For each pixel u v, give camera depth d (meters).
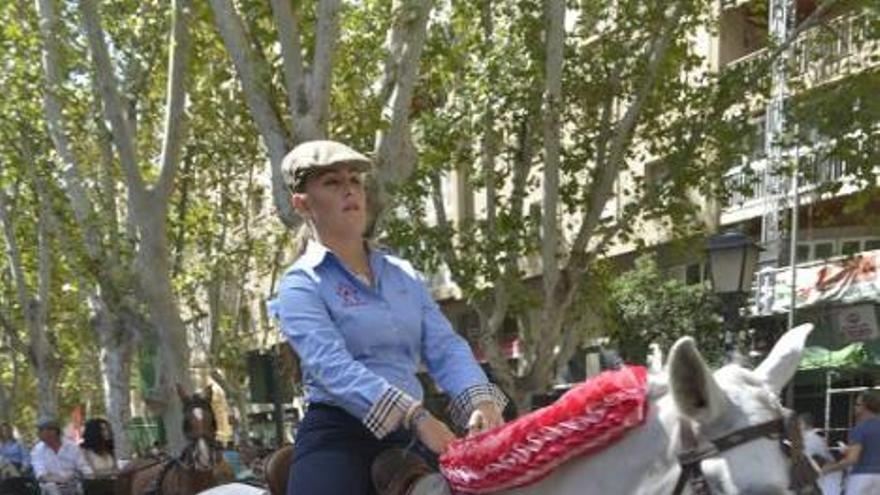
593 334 20.09
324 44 10.40
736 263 11.13
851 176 17.00
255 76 10.80
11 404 34.00
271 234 25.58
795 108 16.30
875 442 10.29
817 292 19.62
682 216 17.17
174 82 12.90
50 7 17.02
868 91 15.69
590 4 17.25
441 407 3.85
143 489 12.02
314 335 3.38
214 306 26.12
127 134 13.40
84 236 18.50
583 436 3.10
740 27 23.16
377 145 11.21
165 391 17.39
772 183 20.61
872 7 15.61
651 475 2.96
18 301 28.66
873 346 18.47
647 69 16.20
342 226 3.53
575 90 16.75
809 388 20.14
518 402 16.06
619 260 24.14
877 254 18.80
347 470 3.52
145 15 18.27
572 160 16.72
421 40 11.04
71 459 14.87
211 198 25.67
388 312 3.56
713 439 2.82
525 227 16.05
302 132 10.40
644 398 3.05
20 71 18.89
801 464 2.78
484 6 16.75
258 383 13.13
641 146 19.88
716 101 16.48
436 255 16.28
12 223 25.50
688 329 19.86
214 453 11.59
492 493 3.29
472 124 16.22
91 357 38.97
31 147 20.98
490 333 16.17
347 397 3.31
